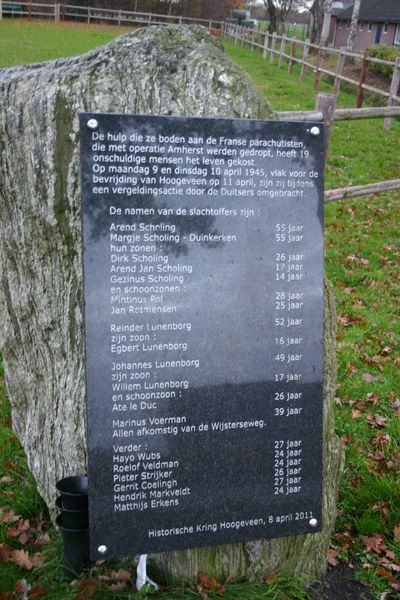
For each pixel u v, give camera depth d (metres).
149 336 2.38
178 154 2.33
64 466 2.83
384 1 34.16
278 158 2.42
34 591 2.55
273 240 2.46
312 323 2.54
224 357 2.46
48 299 2.69
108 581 2.62
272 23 38.78
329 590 2.80
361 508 3.29
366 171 10.07
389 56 18.02
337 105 15.50
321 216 2.49
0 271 3.03
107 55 2.51
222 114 2.50
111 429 2.39
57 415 2.81
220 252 2.41
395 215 8.33
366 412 4.21
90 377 2.36
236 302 2.45
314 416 2.58
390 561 2.96
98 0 36.19
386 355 5.03
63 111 2.44
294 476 2.60
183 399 2.44
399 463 3.62
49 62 2.93
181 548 2.51
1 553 2.77
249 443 2.53
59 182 2.50
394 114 7.55
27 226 2.67
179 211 2.36
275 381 2.53
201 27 2.71
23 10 32.81
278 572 2.77
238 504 2.55
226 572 2.72
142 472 2.44
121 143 2.29
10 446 3.67
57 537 2.91
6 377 3.23
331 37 40.44
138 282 2.35
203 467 2.49
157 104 2.48
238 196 2.40
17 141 2.60
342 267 6.67
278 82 18.27
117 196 2.31
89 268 2.31
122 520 2.45
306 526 2.64
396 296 6.12
